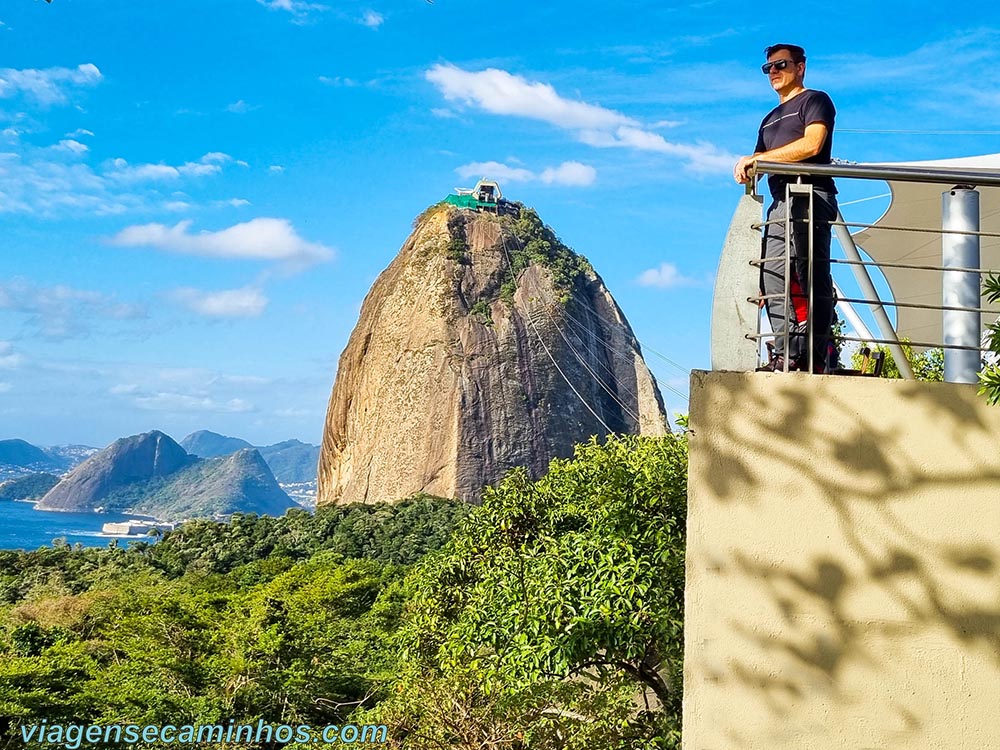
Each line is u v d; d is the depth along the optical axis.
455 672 15.16
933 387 4.62
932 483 4.57
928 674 4.50
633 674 13.27
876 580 4.55
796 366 5.18
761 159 5.05
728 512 4.63
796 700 4.52
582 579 11.97
